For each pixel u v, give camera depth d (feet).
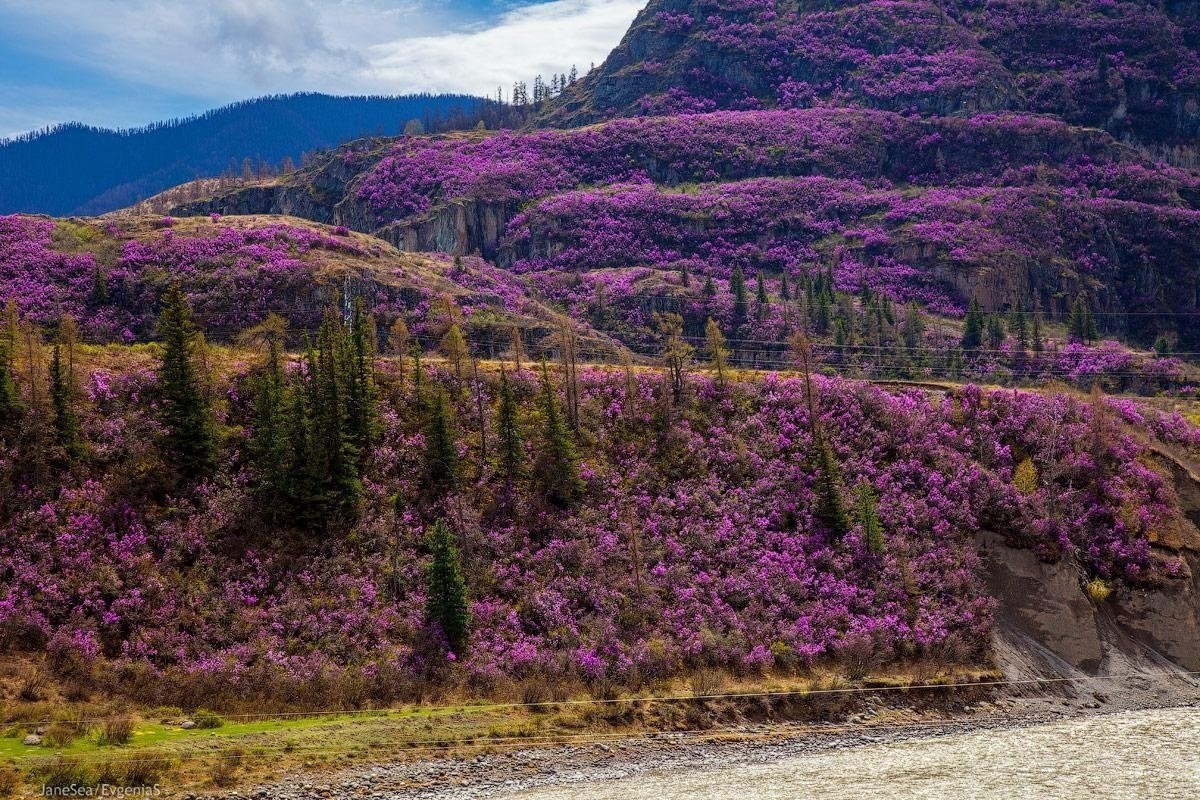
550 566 253.85
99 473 245.04
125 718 181.57
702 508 279.69
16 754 156.87
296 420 252.21
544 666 222.07
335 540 246.27
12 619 202.90
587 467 285.64
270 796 155.33
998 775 176.86
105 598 215.92
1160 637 266.16
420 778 169.27
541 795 165.37
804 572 261.03
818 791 167.63
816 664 238.48
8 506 228.43
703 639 236.22
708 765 185.88
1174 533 286.46
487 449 286.25
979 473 294.25
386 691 207.41
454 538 254.06
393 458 273.75
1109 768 181.06
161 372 259.60
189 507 243.19
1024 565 273.13
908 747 200.13
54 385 248.32
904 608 255.29
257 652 211.61
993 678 241.55
